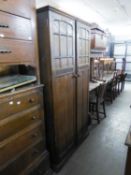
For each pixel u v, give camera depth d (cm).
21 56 130
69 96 195
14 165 135
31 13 134
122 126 300
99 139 255
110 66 596
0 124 118
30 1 132
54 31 151
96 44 356
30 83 149
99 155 216
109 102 451
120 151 224
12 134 129
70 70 189
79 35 198
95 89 308
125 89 623
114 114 361
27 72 162
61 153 193
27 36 133
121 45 845
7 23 114
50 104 167
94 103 307
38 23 149
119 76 531
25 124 141
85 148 232
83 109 241
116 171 188
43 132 167
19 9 122
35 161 159
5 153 125
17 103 130
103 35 413
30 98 143
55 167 185
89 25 224
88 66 240
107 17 562
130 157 103
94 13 504
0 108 116
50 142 180
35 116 152
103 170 190
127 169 106
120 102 452
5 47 115
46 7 138
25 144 144
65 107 190
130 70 837
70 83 193
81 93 226
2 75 157
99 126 301
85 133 257
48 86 162
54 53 155
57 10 150
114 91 480
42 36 150
